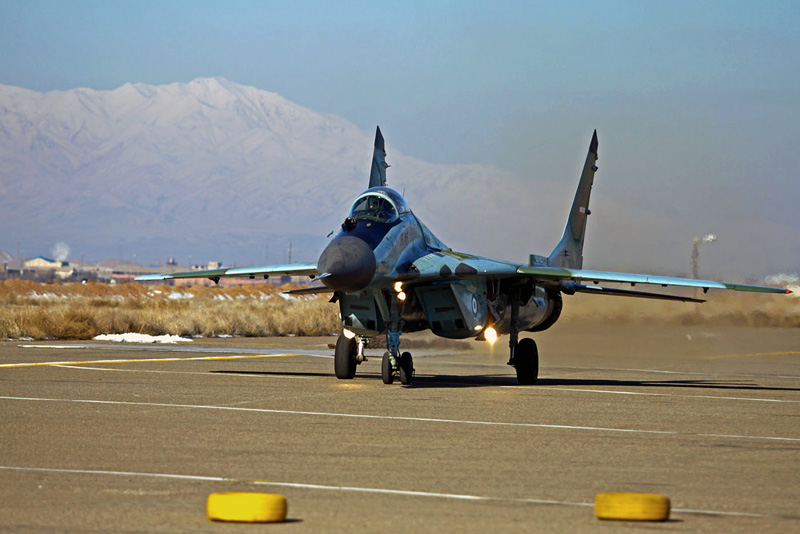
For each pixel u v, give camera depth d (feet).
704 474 111.24
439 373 273.75
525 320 265.54
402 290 221.25
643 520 87.15
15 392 192.54
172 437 134.41
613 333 507.30
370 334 230.48
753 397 205.87
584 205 315.99
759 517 89.71
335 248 206.39
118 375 236.84
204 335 488.85
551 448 128.88
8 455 118.62
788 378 265.95
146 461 115.34
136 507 91.04
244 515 85.05
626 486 103.65
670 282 233.96
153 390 200.44
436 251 237.45
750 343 453.58
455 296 225.15
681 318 533.55
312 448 126.21
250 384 217.97
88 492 97.60
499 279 243.60
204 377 235.81
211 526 83.92
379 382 230.89
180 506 91.61
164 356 315.99
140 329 479.41
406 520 86.69
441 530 83.25
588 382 245.04
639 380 253.24
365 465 114.21
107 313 503.20
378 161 292.61
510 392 209.97
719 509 92.94
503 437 138.31
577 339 475.72
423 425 150.10
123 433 137.59
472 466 114.32
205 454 120.67
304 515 88.33
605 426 152.46
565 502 95.25
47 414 158.20
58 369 252.42
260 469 110.93
